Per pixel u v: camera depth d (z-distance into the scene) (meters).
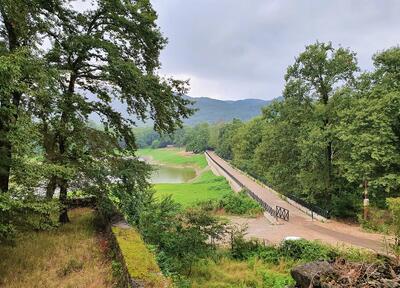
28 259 12.27
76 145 16.48
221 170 75.00
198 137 163.38
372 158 28.62
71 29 16.05
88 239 14.98
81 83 17.81
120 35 17.44
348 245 23.00
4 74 9.70
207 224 20.22
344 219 33.50
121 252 11.46
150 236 17.47
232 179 59.97
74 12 16.05
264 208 37.56
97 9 16.55
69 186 16.23
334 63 33.53
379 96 30.19
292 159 38.28
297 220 33.12
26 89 10.92
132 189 17.47
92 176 16.17
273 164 41.22
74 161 16.27
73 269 11.91
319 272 8.23
